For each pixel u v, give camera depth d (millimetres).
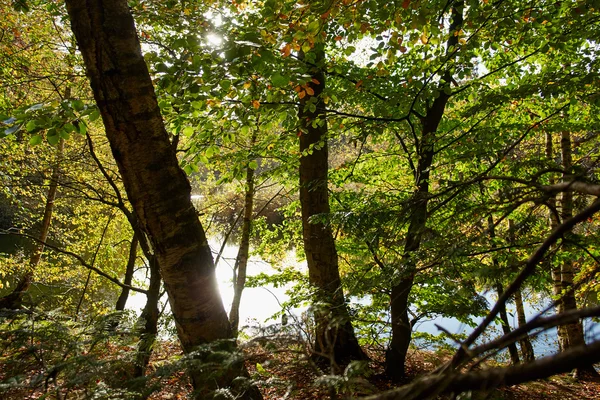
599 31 5035
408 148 6969
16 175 9695
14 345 2605
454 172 6773
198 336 2789
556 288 8148
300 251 9109
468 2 4520
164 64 3555
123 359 2621
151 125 2598
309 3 4031
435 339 7125
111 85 2514
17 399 2402
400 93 5590
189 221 2744
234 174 6316
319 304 2301
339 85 6602
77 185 7609
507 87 5922
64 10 6215
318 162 6910
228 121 5105
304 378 3738
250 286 8352
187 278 2738
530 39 5520
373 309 5547
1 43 7633
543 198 1288
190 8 4875
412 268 2939
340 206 7445
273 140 6465
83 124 3076
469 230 2145
